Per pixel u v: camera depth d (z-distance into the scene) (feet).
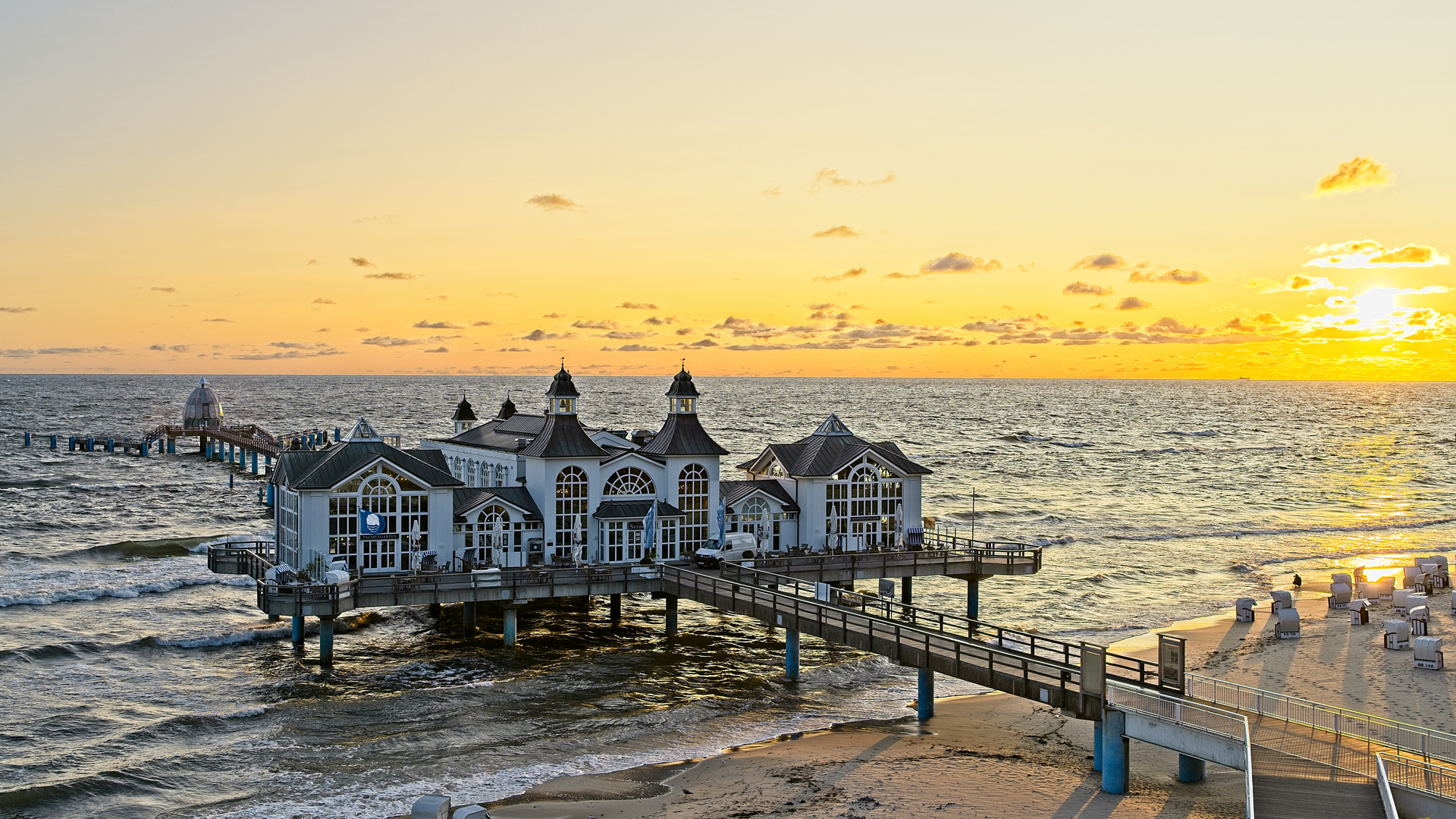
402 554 205.57
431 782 134.10
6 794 127.34
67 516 378.12
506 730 154.40
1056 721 159.63
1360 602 218.38
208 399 652.48
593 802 126.52
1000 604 249.55
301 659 192.34
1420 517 412.57
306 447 591.78
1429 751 114.93
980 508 437.58
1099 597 258.98
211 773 137.28
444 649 200.03
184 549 307.78
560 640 208.23
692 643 207.62
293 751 145.18
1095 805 123.54
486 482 260.21
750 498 237.04
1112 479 557.74
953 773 135.23
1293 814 102.17
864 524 241.35
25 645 197.67
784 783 132.16
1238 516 415.64
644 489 227.61
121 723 156.46
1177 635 211.61
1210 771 136.26
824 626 168.96
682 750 146.82
